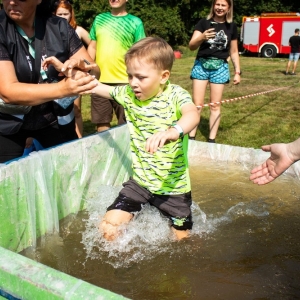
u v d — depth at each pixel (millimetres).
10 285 1485
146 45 2469
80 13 24266
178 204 2643
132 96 2676
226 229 2709
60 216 2809
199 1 29797
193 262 2312
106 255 2385
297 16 23609
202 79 5016
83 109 7656
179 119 2418
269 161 2059
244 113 7293
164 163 2621
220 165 3893
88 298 1311
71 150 2838
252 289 2076
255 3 31016
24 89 2328
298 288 2092
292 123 6586
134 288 2078
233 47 5328
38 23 2568
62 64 2320
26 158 2465
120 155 3420
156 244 2502
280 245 2504
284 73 14719
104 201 3059
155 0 29016
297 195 3246
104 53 4469
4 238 2336
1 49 2395
